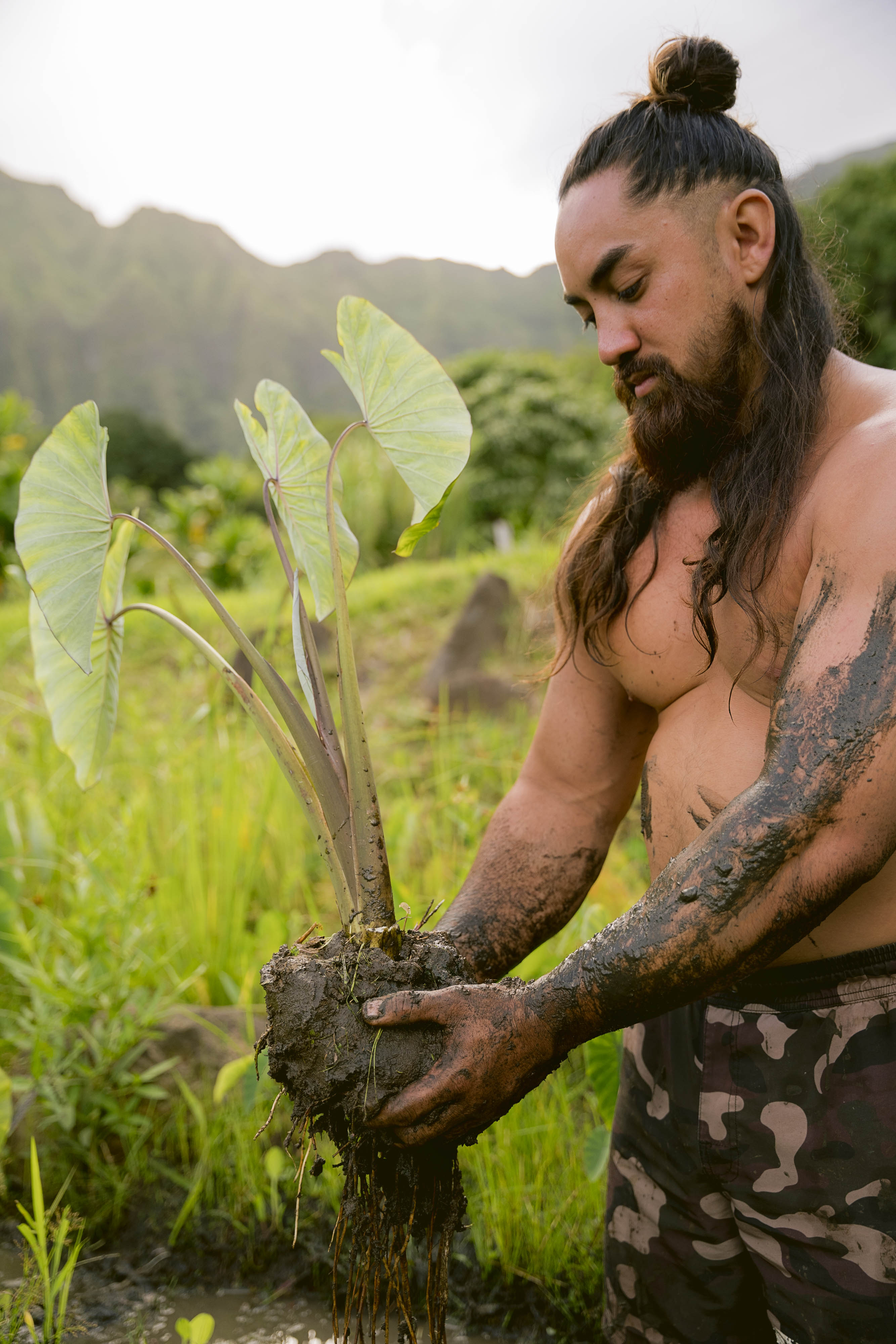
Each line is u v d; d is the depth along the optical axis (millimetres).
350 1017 1009
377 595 6836
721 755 1180
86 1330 1706
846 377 1127
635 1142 1367
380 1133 1024
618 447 1399
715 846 922
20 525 1192
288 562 1291
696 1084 1239
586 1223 1945
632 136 1108
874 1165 1073
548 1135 2062
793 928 903
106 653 1438
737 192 1114
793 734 922
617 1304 1414
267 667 1190
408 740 4434
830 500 1010
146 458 38594
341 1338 1720
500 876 1387
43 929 2705
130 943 2344
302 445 1363
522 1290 1878
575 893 1403
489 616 5195
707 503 1222
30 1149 2125
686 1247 1305
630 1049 1398
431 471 1262
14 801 3213
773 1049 1149
